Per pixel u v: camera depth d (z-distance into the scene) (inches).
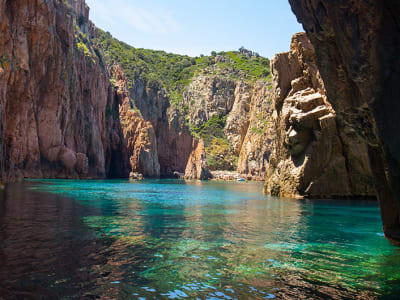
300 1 308.0
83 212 579.5
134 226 456.8
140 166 3277.6
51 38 2000.5
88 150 2640.3
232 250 333.7
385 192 329.1
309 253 326.3
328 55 308.0
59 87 2108.8
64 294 203.2
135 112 3452.3
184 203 847.7
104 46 4788.4
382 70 221.1
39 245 318.3
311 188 995.3
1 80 1508.4
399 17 205.5
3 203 648.4
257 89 4675.2
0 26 1533.0
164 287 224.8
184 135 4247.0
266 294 217.9
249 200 957.8
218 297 211.2
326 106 990.4
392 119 215.5
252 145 4188.0
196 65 5999.0
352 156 950.4
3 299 191.3
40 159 2012.8
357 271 269.3
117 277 239.5
